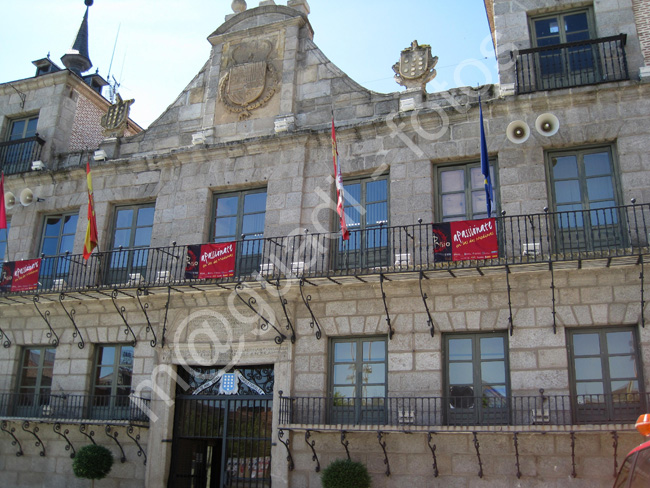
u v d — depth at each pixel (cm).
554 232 1360
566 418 1232
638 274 1258
